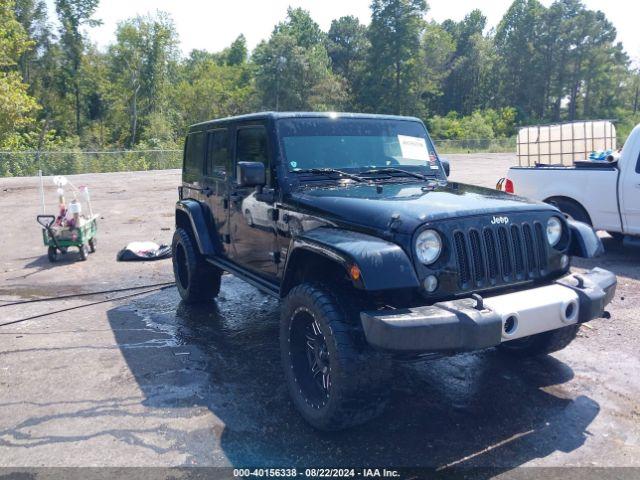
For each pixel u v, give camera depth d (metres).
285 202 4.36
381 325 3.08
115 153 32.72
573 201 8.59
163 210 14.95
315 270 4.09
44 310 6.56
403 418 3.89
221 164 5.58
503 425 3.78
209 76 86.31
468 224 3.54
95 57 68.50
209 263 6.28
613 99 94.06
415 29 78.50
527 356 4.78
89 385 4.47
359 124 4.96
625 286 6.96
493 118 82.25
